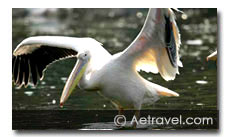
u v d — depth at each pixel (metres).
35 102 12.52
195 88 13.41
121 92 10.53
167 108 11.64
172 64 10.38
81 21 28.39
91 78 10.42
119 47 19.81
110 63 10.43
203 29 24.12
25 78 11.98
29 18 29.88
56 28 26.34
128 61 10.45
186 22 24.72
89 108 12.05
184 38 21.92
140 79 10.66
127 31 24.75
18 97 13.06
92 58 10.62
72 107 12.20
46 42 11.15
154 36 10.02
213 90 13.14
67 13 28.31
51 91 13.74
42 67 11.84
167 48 10.21
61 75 15.62
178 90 13.30
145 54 10.45
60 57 11.59
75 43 11.02
